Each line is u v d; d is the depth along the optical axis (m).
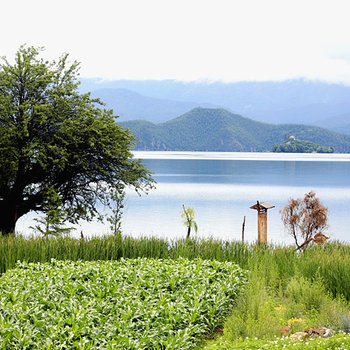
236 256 18.44
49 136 29.47
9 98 28.97
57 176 31.00
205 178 117.12
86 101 31.14
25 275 15.19
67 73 31.66
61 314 11.86
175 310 12.30
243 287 14.37
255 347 9.84
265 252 17.64
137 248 18.91
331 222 49.03
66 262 16.97
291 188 90.19
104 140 29.27
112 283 14.27
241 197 75.62
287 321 12.39
